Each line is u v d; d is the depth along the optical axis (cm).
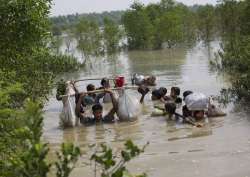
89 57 6444
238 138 1695
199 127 1920
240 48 3359
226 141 1667
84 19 7931
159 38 7325
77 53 7369
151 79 3162
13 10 1853
